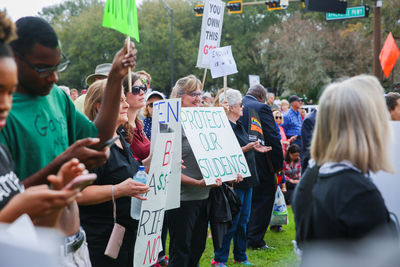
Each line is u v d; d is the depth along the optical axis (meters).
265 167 5.35
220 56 4.74
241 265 4.87
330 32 34.50
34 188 1.52
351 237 1.57
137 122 3.70
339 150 1.67
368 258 1.27
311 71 33.88
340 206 1.58
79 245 2.09
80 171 1.40
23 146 1.82
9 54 1.38
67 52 42.34
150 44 42.56
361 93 1.70
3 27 1.38
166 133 2.90
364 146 1.65
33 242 0.80
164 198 2.97
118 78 2.22
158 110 3.38
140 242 2.81
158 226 2.97
